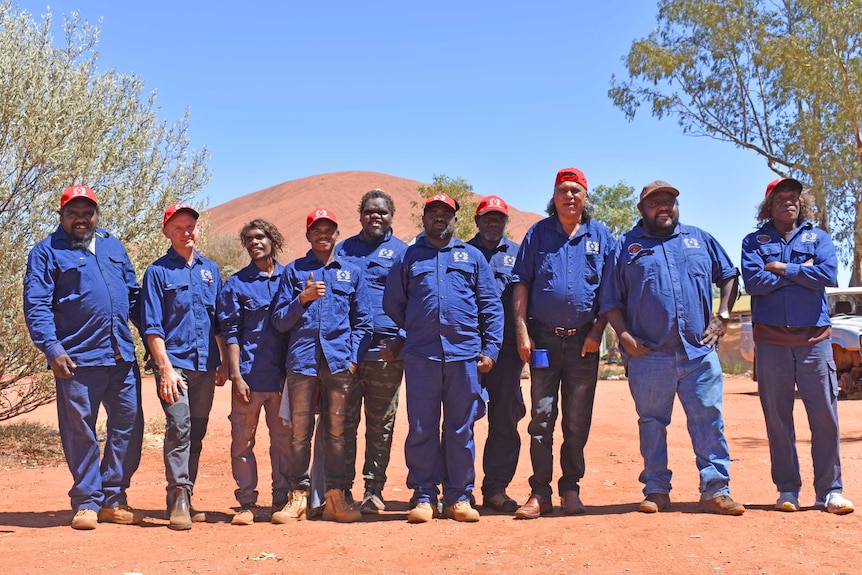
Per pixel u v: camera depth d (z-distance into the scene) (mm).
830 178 22859
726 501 5699
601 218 44250
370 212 6832
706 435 5855
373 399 6551
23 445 10438
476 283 6145
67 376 5828
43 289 5926
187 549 5191
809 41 23641
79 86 10289
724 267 6047
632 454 9805
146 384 21375
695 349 5848
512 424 6602
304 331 6148
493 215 6734
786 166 27422
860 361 16094
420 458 6027
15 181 9938
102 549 5168
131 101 11344
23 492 7539
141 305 6219
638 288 5934
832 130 22375
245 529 5844
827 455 5879
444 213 6086
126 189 10992
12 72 9844
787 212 6047
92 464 5961
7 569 4668
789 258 5988
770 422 5988
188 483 6031
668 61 28109
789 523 5387
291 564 4777
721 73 28281
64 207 6082
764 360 5984
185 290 6227
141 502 7090
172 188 11383
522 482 7957
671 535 5141
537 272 6129
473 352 6055
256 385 6258
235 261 39406
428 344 6023
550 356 6066
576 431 6113
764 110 28062
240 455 6242
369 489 6520
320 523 5988
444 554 4934
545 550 4945
